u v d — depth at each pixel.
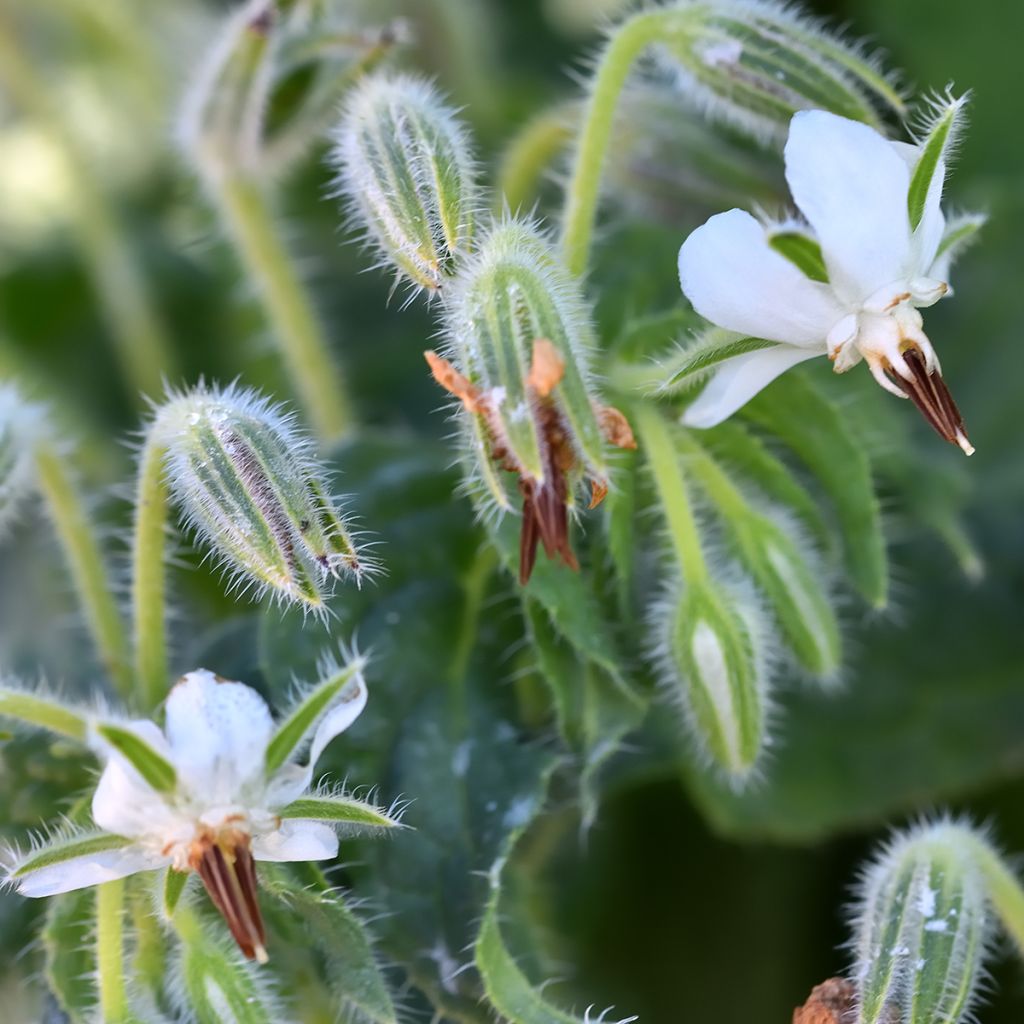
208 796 0.36
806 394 0.38
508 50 0.47
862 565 0.39
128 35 0.46
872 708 0.42
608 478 0.36
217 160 0.41
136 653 0.38
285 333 0.42
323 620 0.38
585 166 0.38
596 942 0.43
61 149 0.44
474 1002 0.37
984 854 0.38
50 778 0.38
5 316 0.46
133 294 0.44
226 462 0.36
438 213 0.37
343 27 0.40
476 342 0.36
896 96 0.38
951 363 0.44
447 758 0.38
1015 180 0.45
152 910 0.37
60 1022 0.38
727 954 0.43
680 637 0.38
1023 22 0.45
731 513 0.39
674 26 0.38
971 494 0.43
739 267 0.36
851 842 0.43
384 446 0.40
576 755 0.38
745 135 0.41
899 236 0.36
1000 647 0.42
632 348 0.39
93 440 0.45
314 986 0.38
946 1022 0.37
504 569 0.39
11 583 0.45
